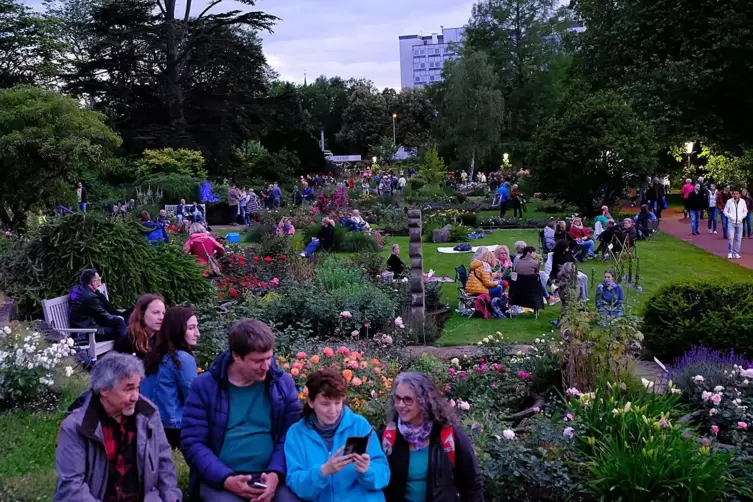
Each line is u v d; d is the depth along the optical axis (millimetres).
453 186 47344
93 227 10695
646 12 33750
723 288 10492
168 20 41500
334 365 7059
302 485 3701
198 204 32281
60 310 9625
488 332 12102
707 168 35000
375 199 35156
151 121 44500
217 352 8742
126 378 3447
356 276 14023
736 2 30984
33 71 44188
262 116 47719
